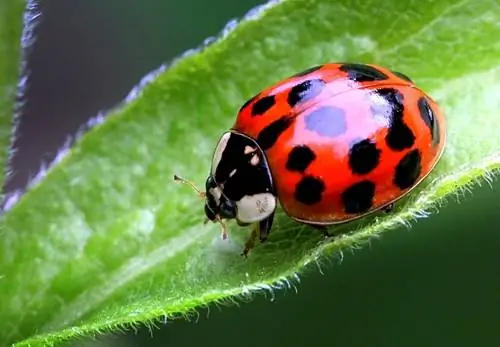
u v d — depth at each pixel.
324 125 0.05
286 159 0.05
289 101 0.05
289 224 0.05
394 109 0.05
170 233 0.05
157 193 0.05
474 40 0.05
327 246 0.05
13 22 0.05
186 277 0.05
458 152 0.05
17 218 0.05
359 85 0.05
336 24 0.05
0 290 0.05
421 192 0.05
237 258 0.05
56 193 0.05
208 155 0.05
